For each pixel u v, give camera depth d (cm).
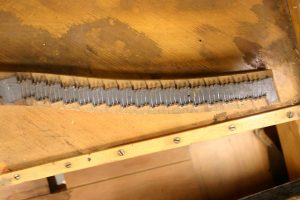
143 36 75
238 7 78
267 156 98
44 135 74
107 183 93
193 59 77
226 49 78
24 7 70
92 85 69
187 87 72
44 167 74
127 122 76
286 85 80
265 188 97
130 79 72
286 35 79
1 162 73
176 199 95
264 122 80
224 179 97
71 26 72
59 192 91
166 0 76
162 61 76
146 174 94
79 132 75
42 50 71
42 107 73
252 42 78
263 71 76
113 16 74
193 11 77
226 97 74
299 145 86
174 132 78
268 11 79
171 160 96
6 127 73
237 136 98
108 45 74
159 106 72
